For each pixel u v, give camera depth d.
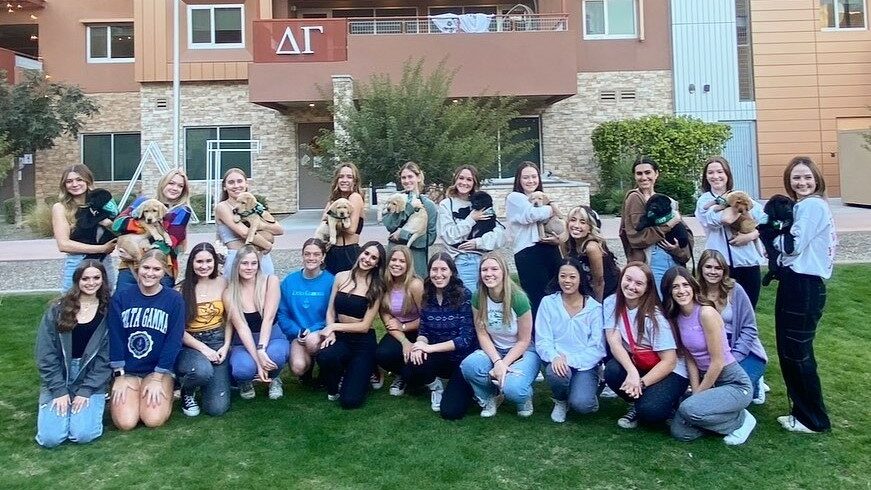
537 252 4.81
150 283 3.98
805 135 16.62
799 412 3.84
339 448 3.69
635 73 16.42
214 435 3.88
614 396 4.55
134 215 4.42
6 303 7.12
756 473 3.33
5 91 14.80
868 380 4.65
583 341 4.08
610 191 14.99
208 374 4.10
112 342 3.94
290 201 16.59
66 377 3.81
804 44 16.61
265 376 4.33
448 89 12.75
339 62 14.29
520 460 3.53
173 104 15.02
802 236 3.69
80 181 4.52
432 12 17.88
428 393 4.67
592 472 3.38
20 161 15.73
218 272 4.44
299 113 16.48
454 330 4.29
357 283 4.58
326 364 4.38
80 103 15.78
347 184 5.32
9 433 3.94
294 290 4.70
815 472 3.33
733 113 16.53
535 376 4.21
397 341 4.59
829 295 6.71
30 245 11.23
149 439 3.82
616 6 16.45
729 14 16.42
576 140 16.42
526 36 14.24
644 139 14.82
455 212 5.07
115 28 17.91
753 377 3.99
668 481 3.27
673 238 4.50
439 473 3.38
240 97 16.56
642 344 3.96
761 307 6.55
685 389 3.90
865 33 16.67
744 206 4.25
